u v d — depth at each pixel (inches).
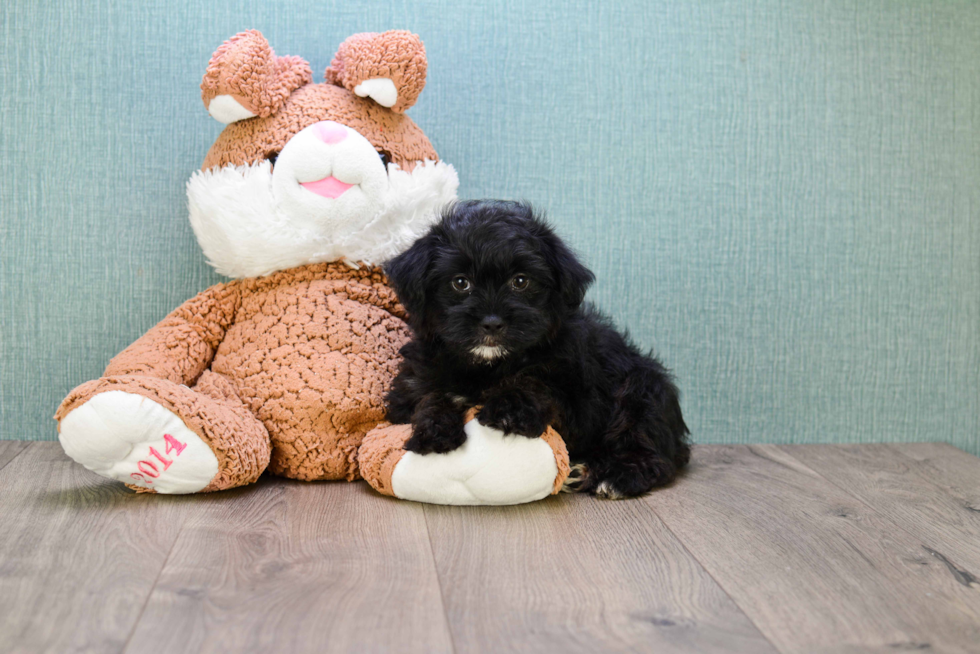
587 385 68.1
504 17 85.2
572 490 69.6
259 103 70.9
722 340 89.7
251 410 69.6
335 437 69.4
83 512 60.6
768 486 72.8
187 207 82.9
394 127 75.8
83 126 82.0
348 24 83.5
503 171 86.4
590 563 53.0
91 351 84.2
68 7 80.8
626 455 70.0
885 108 89.4
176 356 71.6
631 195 87.7
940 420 93.0
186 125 83.0
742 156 88.4
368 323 72.7
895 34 89.0
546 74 86.0
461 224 64.6
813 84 88.6
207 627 42.6
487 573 50.9
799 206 89.4
